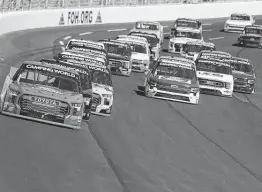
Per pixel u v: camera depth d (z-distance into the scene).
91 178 38.16
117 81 79.50
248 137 60.81
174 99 70.06
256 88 95.19
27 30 119.44
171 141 52.78
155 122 58.84
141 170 42.38
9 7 115.00
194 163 47.44
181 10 181.62
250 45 141.88
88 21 148.12
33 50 95.50
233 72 87.56
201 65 82.06
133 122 56.81
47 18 130.88
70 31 130.12
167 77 70.88
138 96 70.69
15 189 33.38
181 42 116.88
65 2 142.38
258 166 50.94
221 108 72.75
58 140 44.50
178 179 42.25
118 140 49.19
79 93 48.09
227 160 50.66
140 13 167.12
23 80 47.59
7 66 75.94
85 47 70.88
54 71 48.56
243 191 42.91
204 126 61.69
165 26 164.12
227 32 164.25
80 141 45.75
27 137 43.34
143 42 93.31
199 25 123.50
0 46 92.62
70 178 37.28
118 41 85.75
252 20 166.50
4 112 46.12
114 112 59.50
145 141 50.81
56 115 46.31
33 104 45.97
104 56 66.12
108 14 155.75
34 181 35.25
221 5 194.00
